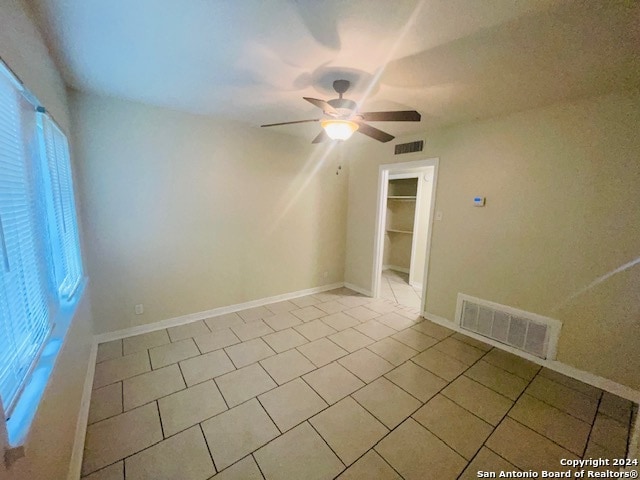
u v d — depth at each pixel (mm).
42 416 952
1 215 835
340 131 1975
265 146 3424
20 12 1143
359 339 2840
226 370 2250
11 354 869
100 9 1253
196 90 2221
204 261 3141
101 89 2230
